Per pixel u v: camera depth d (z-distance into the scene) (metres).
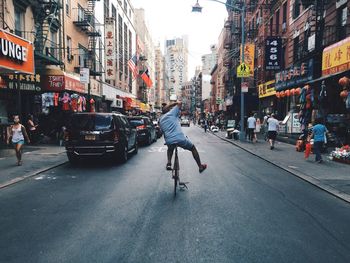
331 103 16.80
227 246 4.33
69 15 24.58
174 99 7.75
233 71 45.59
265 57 24.70
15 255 4.05
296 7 23.36
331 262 3.90
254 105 35.84
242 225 5.17
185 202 6.52
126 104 44.97
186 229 4.96
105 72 34.22
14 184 8.35
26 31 17.97
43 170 10.18
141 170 10.48
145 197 6.93
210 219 5.45
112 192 7.40
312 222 5.38
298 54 20.92
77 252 4.13
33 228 5.02
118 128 11.73
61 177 9.28
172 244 4.38
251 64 27.81
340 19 16.19
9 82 16.22
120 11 44.59
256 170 10.59
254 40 36.56
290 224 5.26
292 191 7.62
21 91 18.36
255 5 35.88
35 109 20.69
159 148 18.12
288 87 21.83
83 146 11.36
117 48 42.12
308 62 18.02
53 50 21.84
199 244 4.39
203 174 9.76
